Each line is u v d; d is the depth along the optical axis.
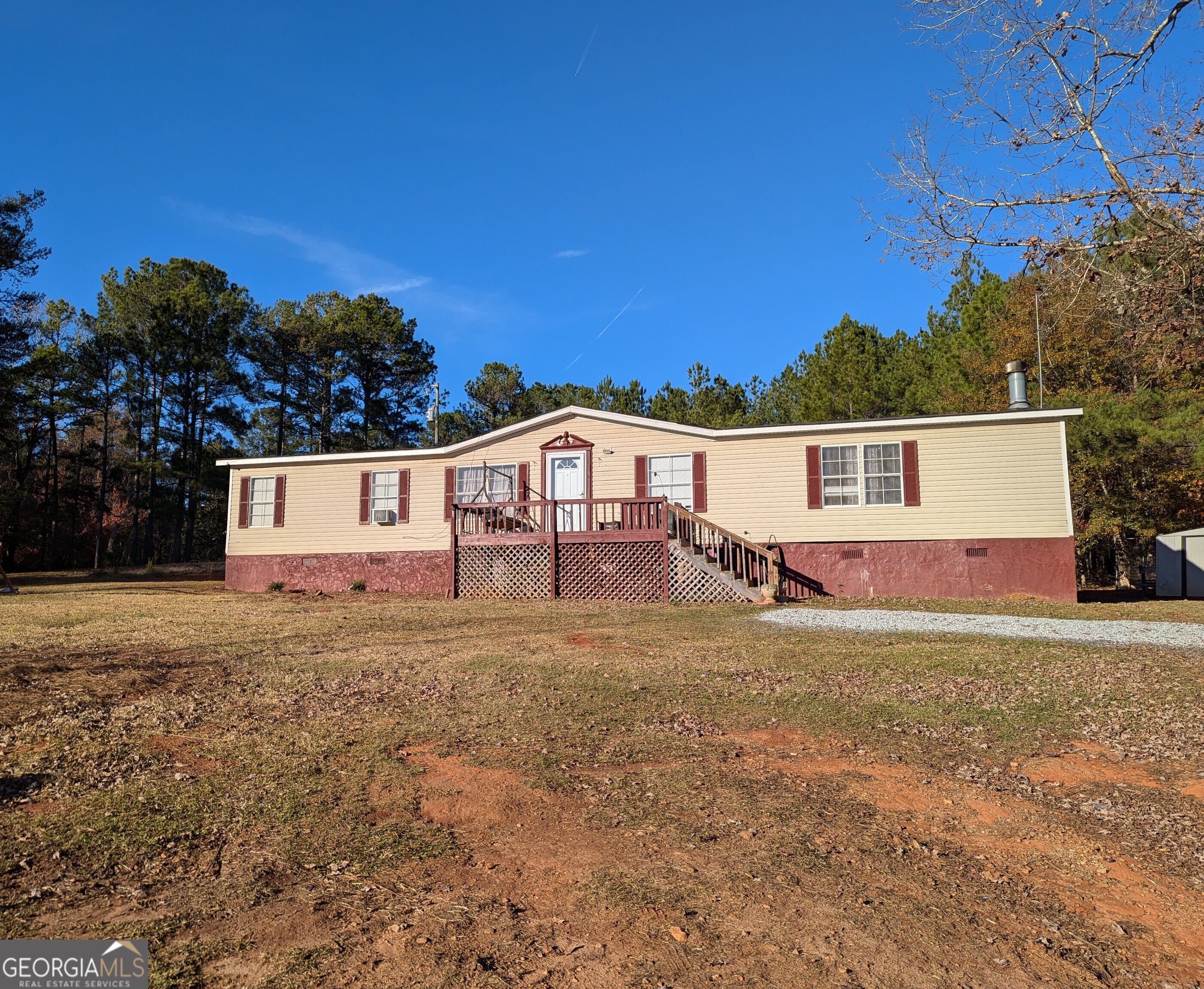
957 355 27.14
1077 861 3.80
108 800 4.41
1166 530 21.36
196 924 3.09
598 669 8.20
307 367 39.94
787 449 17.06
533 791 4.64
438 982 2.71
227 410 38.28
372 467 20.00
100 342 35.00
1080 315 7.40
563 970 2.81
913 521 16.14
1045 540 15.38
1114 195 6.59
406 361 40.69
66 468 37.78
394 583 19.34
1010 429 15.78
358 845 3.87
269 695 7.10
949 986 2.74
